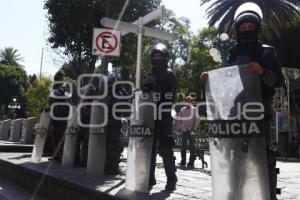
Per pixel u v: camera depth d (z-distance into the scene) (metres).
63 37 12.48
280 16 33.75
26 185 7.78
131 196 4.61
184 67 52.53
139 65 7.43
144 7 11.76
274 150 3.65
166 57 5.45
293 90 27.62
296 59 39.16
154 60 5.41
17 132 19.17
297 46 38.78
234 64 3.70
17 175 8.41
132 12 11.65
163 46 5.51
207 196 4.70
